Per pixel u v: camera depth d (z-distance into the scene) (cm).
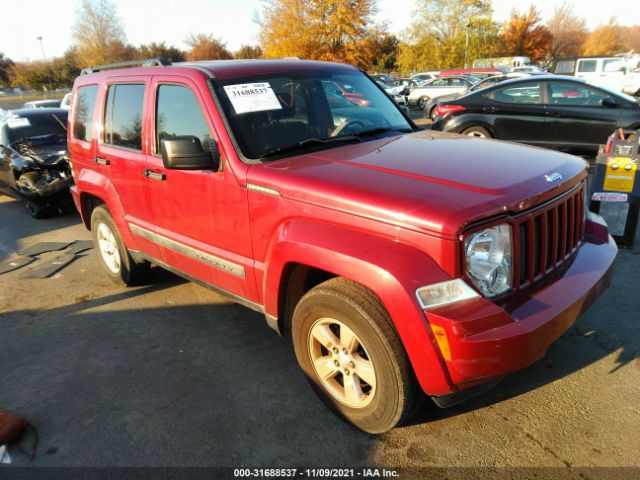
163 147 299
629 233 495
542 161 279
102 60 4559
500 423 274
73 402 320
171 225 366
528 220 236
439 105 999
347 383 268
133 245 430
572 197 269
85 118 456
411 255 220
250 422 290
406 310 217
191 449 272
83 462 268
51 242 660
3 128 883
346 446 267
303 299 271
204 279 355
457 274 216
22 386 341
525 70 2908
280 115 329
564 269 263
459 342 211
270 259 277
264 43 3375
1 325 432
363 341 244
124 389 329
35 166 758
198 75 329
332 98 366
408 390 239
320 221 253
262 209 283
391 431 273
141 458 268
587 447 253
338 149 314
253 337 385
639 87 1961
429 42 4416
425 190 234
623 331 352
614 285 420
